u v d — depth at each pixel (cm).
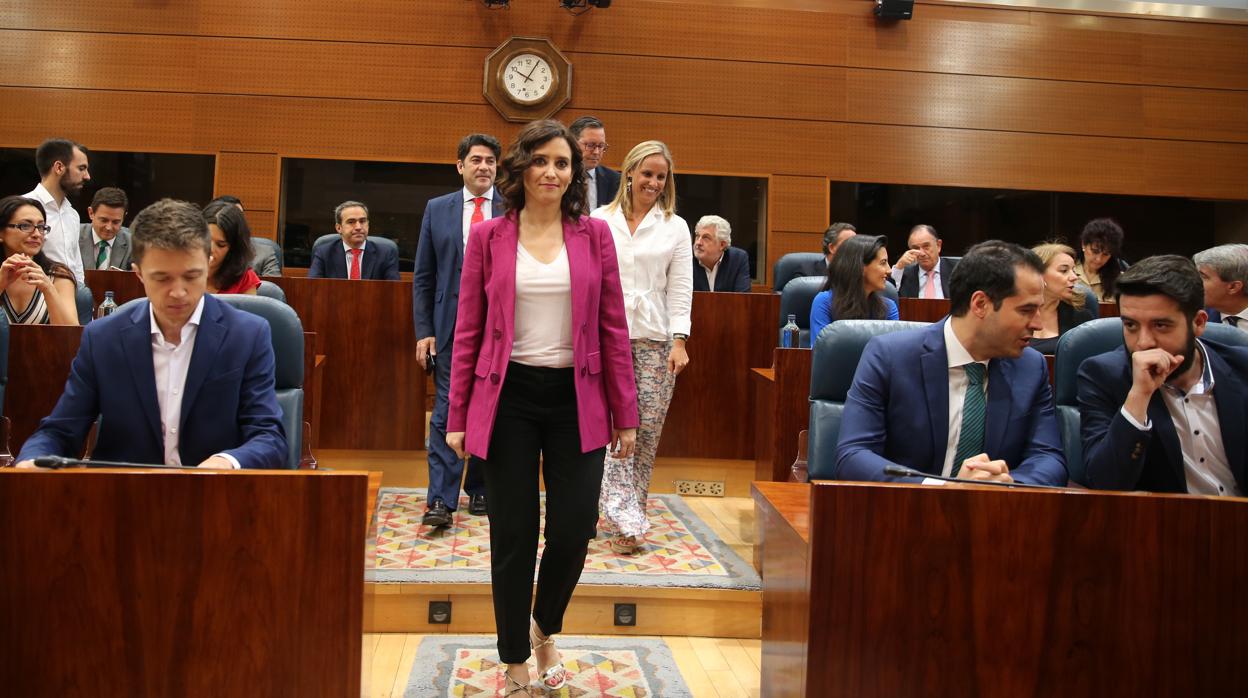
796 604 161
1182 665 147
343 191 666
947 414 206
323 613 145
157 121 655
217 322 199
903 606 147
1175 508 147
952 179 706
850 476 199
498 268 215
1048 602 147
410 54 667
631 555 327
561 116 673
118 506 141
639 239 330
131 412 192
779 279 522
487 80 663
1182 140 726
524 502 215
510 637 218
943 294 544
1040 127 714
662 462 434
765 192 693
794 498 195
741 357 430
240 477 143
